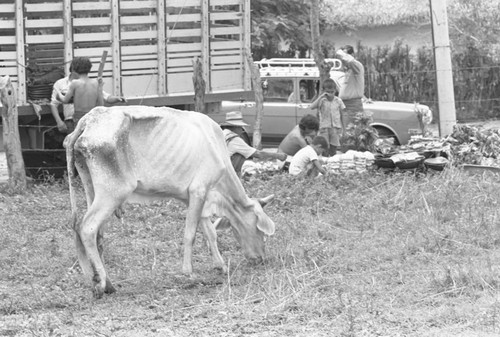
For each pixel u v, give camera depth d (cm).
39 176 1759
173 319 991
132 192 1104
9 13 1744
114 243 1327
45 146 1825
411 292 1072
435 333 918
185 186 1141
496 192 1554
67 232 1403
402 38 3309
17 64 1759
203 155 1145
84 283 1124
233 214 1202
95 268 1079
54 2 1773
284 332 935
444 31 2027
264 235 1238
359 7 3291
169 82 1886
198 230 1384
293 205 1523
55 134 1816
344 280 1123
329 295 1068
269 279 1115
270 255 1234
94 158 1075
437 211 1447
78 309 1039
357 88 2067
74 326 964
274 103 2345
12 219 1453
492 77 3148
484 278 1095
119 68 1838
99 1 1806
